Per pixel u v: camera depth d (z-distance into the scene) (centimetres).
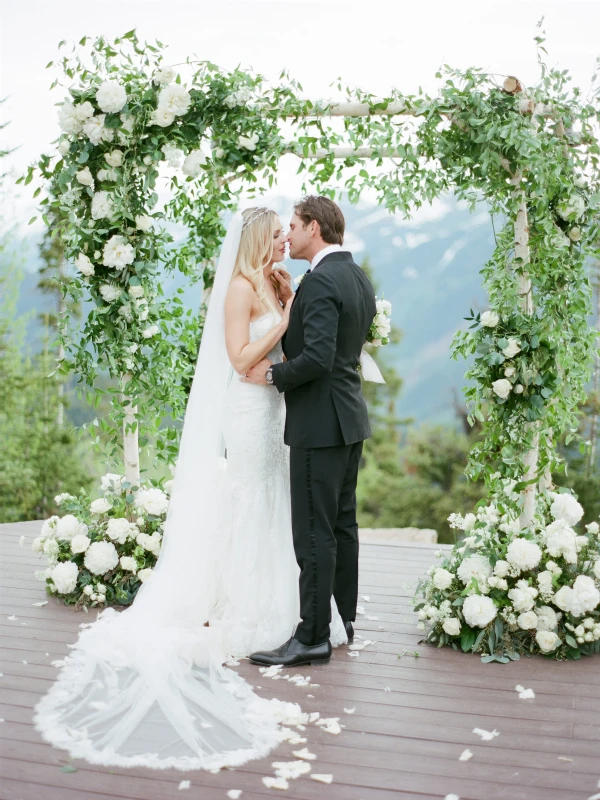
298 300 263
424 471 1595
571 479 1018
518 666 273
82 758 197
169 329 355
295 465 264
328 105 318
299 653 266
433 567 308
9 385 1178
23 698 233
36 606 328
